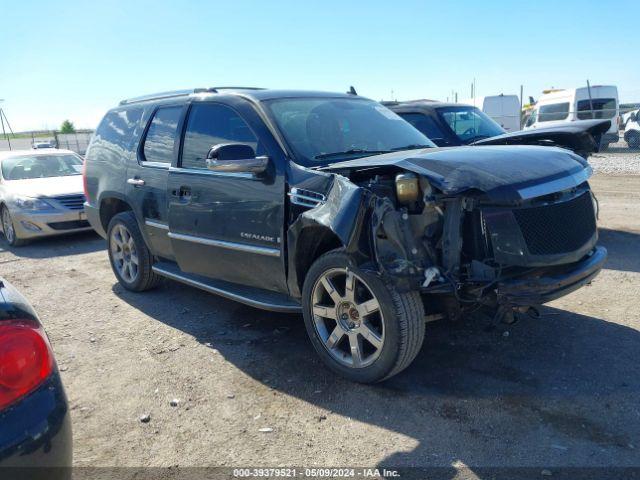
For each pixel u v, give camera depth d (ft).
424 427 10.25
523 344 13.60
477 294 10.86
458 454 9.41
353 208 10.69
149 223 17.24
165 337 15.21
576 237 11.76
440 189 10.65
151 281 19.01
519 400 11.02
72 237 31.91
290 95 15.37
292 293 13.23
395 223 10.68
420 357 13.08
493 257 10.82
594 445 9.47
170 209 15.97
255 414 11.04
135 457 9.82
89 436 10.53
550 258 11.05
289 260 12.67
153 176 16.84
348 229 10.64
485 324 14.82
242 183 13.71
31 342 6.71
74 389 12.43
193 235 15.34
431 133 28.76
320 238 12.44
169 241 16.65
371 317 11.89
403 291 10.59
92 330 16.06
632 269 19.74
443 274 10.92
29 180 31.89
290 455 9.66
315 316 12.54
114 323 16.56
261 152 13.58
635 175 46.44
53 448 6.50
